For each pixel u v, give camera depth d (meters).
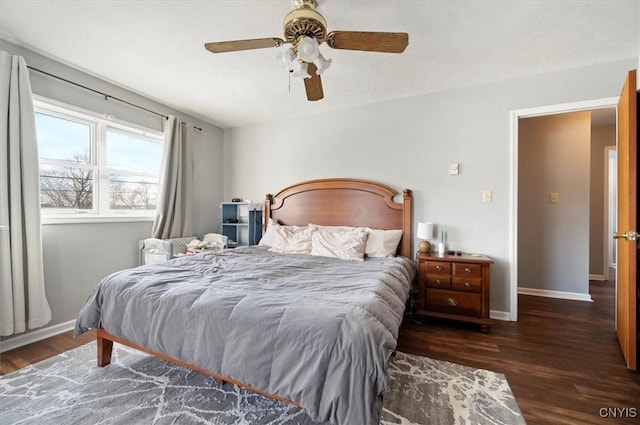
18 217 2.06
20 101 2.08
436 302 2.56
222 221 3.84
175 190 3.32
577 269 3.37
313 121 3.59
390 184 3.15
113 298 1.68
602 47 2.10
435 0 1.64
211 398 1.52
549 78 2.49
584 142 3.37
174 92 2.97
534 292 3.54
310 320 1.18
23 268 2.13
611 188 4.95
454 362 1.90
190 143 3.56
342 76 2.59
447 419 1.38
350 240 2.76
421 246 2.80
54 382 1.66
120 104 2.86
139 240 3.09
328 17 1.78
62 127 2.50
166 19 1.84
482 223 2.75
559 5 1.66
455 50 2.15
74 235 2.52
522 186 3.62
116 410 1.42
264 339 1.20
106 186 2.83
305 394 1.07
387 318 1.31
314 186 3.49
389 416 1.39
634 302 1.76
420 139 3.00
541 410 1.43
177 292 1.52
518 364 1.87
